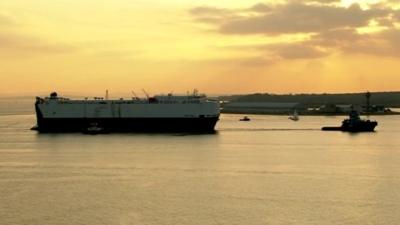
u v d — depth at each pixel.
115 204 79.50
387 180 98.00
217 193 86.62
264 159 126.62
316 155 135.25
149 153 138.88
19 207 77.88
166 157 130.25
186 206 78.31
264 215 73.69
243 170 109.19
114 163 119.62
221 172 106.62
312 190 88.94
